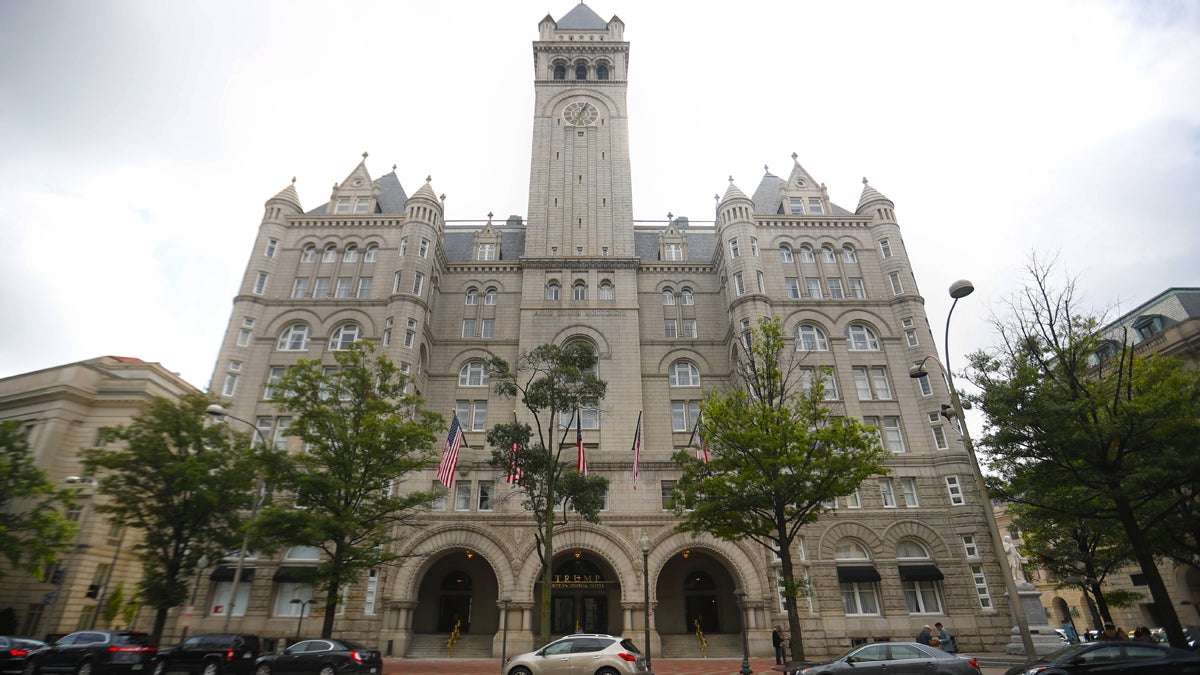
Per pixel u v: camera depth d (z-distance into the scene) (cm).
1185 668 1519
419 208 5069
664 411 4778
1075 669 1586
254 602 3750
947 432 4197
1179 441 2009
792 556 3834
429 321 4931
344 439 2980
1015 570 3803
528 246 5300
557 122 5928
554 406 3042
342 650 2466
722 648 3819
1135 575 4153
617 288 5069
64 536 2969
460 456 4128
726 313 5166
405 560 3809
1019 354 2359
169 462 3058
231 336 4538
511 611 3716
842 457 2658
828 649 3612
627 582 3788
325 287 4916
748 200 5147
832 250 5078
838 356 4569
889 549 3891
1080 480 2141
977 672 1727
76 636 2505
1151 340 3956
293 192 5309
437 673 2742
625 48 6378
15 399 4538
